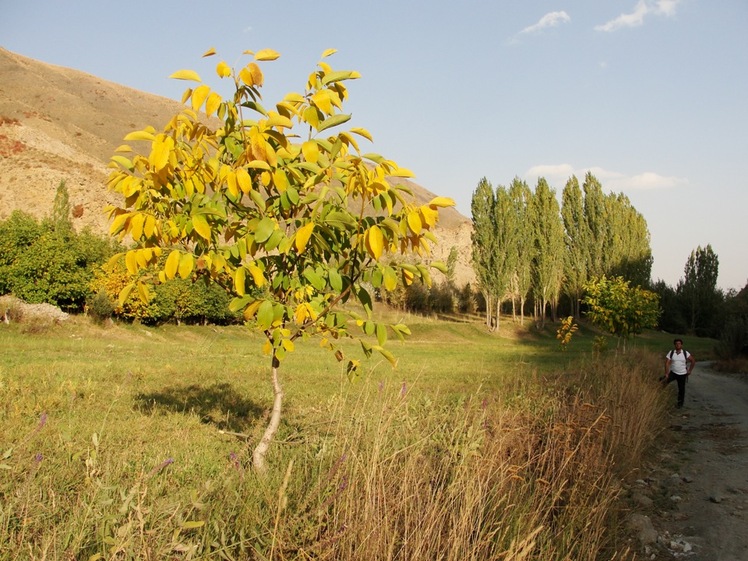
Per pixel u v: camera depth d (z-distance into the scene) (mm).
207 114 3361
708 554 4754
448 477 4059
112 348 20484
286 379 13375
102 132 100062
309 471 4113
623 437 7113
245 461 4801
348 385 11711
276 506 3266
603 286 23938
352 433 4105
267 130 3473
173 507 3096
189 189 3664
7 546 2783
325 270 4082
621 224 59781
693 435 10016
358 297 4016
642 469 7117
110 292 28094
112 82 136000
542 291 54594
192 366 15148
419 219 3314
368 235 3316
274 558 2984
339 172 3953
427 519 3268
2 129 57906
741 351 26594
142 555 2633
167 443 5832
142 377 11906
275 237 3623
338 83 3850
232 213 4082
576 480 4949
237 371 14578
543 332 53875
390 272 3578
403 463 3979
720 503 6059
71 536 2904
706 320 67125
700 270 68312
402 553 3068
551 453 5348
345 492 3344
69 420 6531
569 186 59688
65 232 29562
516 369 18219
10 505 3055
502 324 55375
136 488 2961
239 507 3471
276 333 3980
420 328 46625
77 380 10008
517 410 6371
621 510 5316
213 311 35906
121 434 6129
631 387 9781
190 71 3500
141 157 3686
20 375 10227
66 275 27297
